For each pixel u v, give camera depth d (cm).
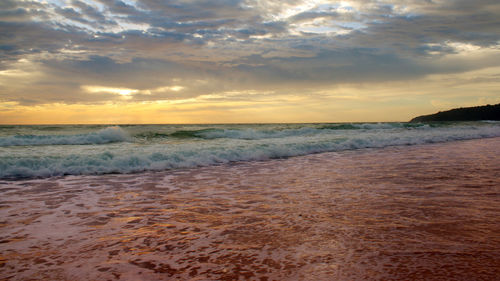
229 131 1755
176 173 679
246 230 305
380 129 2372
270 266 225
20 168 657
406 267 220
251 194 467
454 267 219
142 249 263
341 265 224
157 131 1875
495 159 836
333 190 482
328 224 317
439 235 281
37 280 211
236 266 227
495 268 217
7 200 443
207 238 286
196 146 1084
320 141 1298
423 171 649
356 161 834
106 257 248
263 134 1770
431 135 1708
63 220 348
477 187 488
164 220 344
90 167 707
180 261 238
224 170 717
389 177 586
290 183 549
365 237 279
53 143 1277
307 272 214
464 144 1348
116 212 379
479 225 307
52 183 573
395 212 355
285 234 291
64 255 253
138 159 775
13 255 253
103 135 1388
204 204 411
